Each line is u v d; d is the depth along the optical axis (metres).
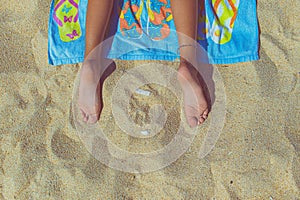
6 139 1.79
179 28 1.77
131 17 1.90
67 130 1.79
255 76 1.82
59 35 1.90
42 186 1.73
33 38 1.91
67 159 1.75
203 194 1.69
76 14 1.92
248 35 1.87
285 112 1.77
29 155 1.76
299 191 1.67
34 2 1.94
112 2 1.80
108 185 1.72
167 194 1.70
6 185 1.74
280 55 1.83
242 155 1.73
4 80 1.86
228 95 1.81
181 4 1.76
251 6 1.89
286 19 1.88
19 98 1.84
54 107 1.82
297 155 1.70
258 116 1.77
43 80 1.86
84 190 1.72
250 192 1.69
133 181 1.72
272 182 1.69
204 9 1.90
